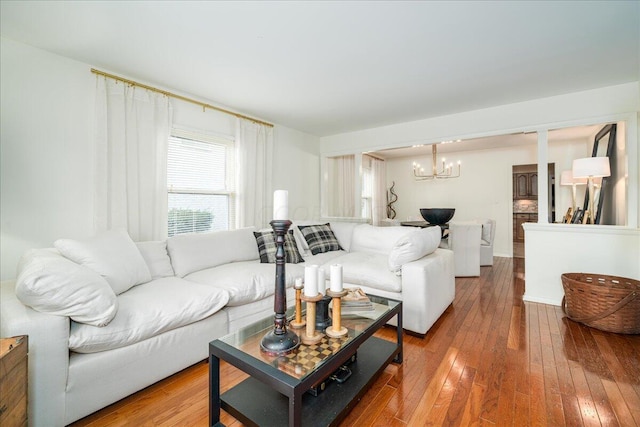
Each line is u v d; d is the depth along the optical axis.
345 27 1.97
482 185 6.30
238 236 2.99
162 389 1.71
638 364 1.91
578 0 1.70
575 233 3.00
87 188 2.45
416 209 7.13
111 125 2.56
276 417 1.35
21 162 2.14
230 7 1.76
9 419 1.10
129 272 1.99
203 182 3.35
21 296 1.32
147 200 2.77
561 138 5.05
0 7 1.74
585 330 2.45
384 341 2.05
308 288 1.48
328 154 5.09
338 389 1.53
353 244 3.64
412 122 4.18
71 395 1.40
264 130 4.00
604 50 2.27
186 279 2.39
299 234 3.60
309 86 2.96
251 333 1.58
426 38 2.10
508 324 2.59
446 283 2.85
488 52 2.30
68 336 1.40
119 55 2.33
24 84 2.15
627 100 2.84
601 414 1.47
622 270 2.80
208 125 3.36
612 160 3.38
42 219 2.23
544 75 2.70
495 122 3.54
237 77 2.73
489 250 5.07
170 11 1.80
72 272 1.46
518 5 1.75
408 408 1.53
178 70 2.59
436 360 1.99
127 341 1.56
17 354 1.16
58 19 1.87
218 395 1.43
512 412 1.49
